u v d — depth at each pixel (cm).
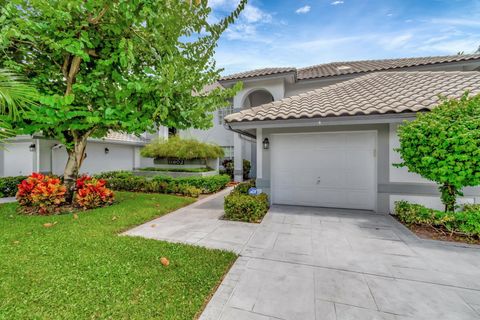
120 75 675
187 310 291
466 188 687
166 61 659
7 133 441
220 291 342
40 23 576
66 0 516
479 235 536
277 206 900
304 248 503
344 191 852
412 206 667
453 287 351
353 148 840
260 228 642
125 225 642
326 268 412
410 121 652
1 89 370
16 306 288
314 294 335
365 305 310
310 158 890
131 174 1531
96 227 611
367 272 398
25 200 820
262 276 385
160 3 564
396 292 339
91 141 1667
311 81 1592
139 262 411
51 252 445
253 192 892
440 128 529
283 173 923
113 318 273
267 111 844
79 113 642
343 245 518
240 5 530
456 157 520
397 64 1437
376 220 707
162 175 1485
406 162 625
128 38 659
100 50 716
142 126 727
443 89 774
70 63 745
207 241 543
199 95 767
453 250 487
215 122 2091
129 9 540
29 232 565
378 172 788
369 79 1083
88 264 398
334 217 745
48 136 852
